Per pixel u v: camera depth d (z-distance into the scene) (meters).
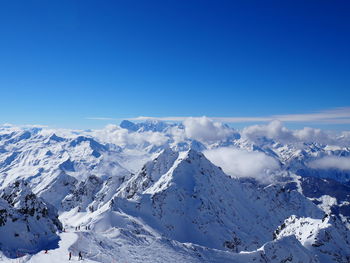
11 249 74.62
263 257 132.75
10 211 86.25
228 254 126.69
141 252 103.06
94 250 87.12
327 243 185.50
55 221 120.38
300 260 143.00
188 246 121.31
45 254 73.31
